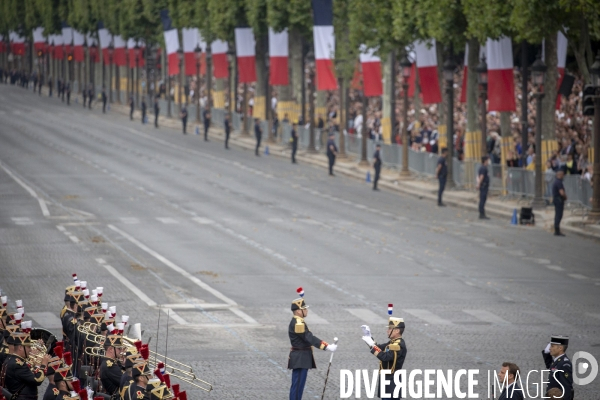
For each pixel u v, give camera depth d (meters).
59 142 187.62
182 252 90.06
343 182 144.12
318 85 158.00
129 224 105.44
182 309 68.56
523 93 123.62
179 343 59.62
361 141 158.50
